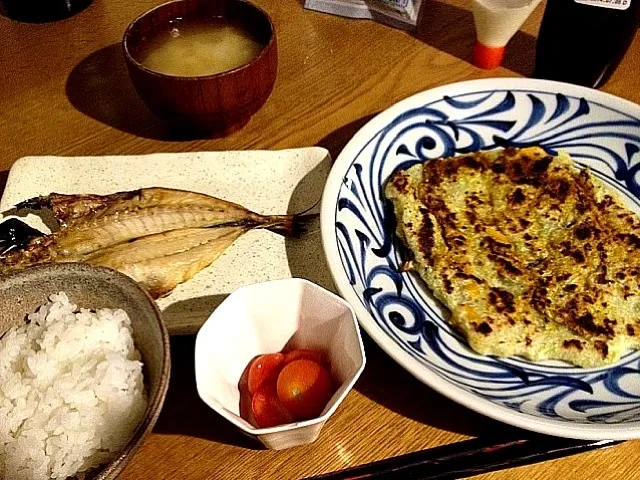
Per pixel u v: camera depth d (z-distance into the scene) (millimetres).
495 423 338
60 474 286
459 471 320
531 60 569
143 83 440
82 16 624
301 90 542
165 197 401
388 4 595
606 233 404
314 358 333
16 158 485
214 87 434
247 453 327
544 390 337
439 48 583
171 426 336
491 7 511
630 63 565
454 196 428
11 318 328
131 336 323
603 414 320
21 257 369
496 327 354
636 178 445
